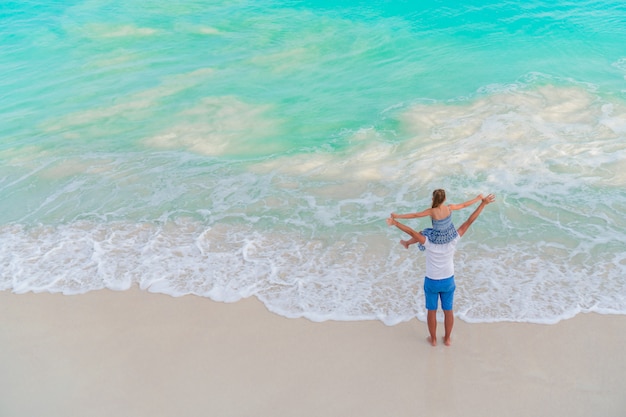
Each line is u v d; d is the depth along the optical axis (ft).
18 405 21.21
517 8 61.72
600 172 34.47
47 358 23.39
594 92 44.16
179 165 38.32
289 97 46.83
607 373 21.38
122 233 31.71
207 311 25.59
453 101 44.24
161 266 28.81
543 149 36.99
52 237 31.65
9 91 49.75
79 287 27.61
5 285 28.02
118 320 25.30
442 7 62.80
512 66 49.47
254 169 37.40
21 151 40.78
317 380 21.67
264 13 64.80
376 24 59.82
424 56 52.54
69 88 49.96
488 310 24.82
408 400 20.62
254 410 20.51
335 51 54.60
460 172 35.24
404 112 43.14
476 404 20.33
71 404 21.16
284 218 32.24
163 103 46.70
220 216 32.76
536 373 21.50
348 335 23.86
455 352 22.70
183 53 55.88
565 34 55.16
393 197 33.40
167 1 70.49
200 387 21.58
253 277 27.71
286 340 23.72
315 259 28.84
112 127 43.60
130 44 58.49
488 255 28.35
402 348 23.06
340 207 32.89
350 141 39.88
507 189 33.32
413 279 27.09
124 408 20.85
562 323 23.88
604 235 29.37
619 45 52.42
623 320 23.89
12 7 70.13
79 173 37.88
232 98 46.98
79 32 61.98
